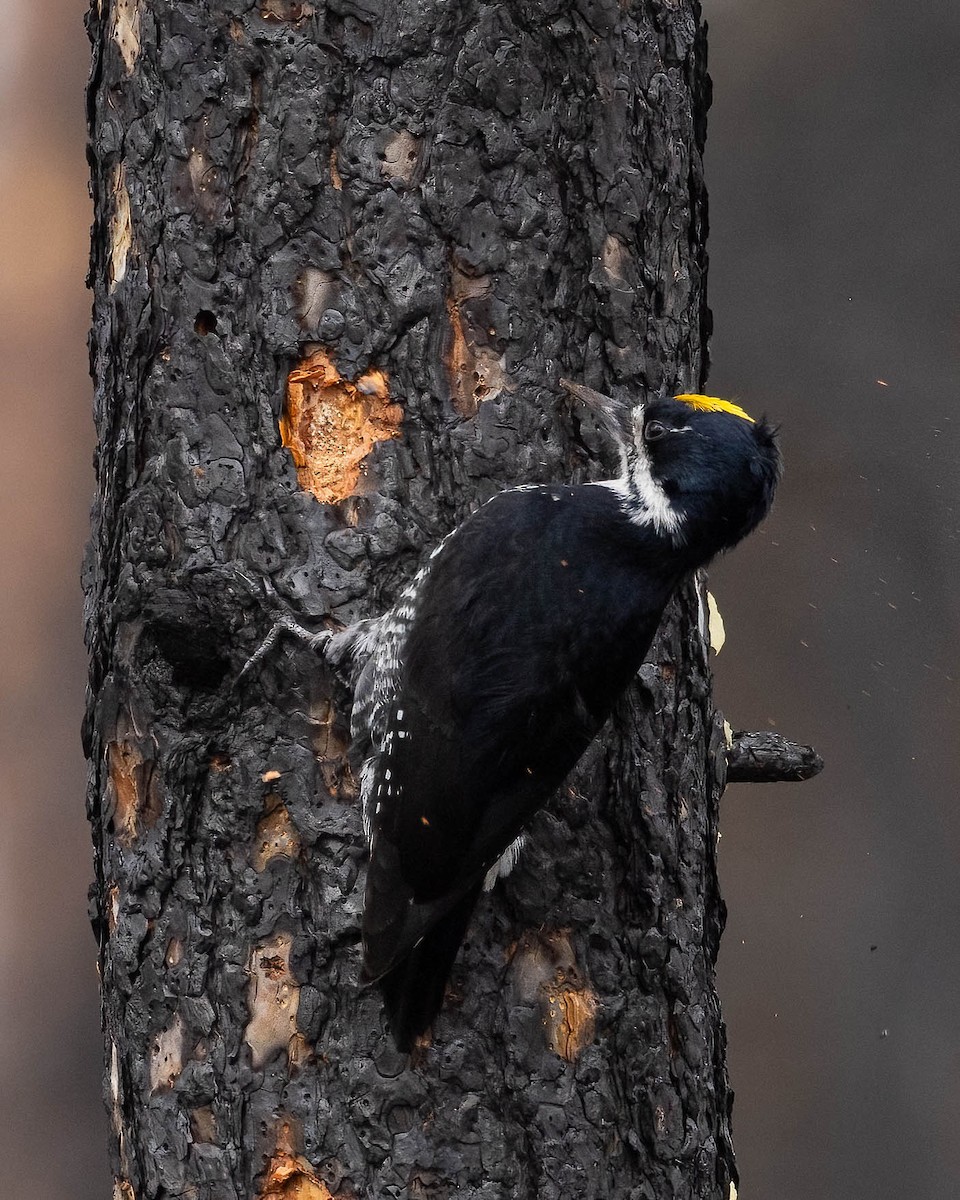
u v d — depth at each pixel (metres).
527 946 5.87
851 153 8.62
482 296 5.88
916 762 8.16
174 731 5.88
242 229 5.88
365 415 5.88
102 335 5.91
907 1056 8.29
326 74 5.87
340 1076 5.86
